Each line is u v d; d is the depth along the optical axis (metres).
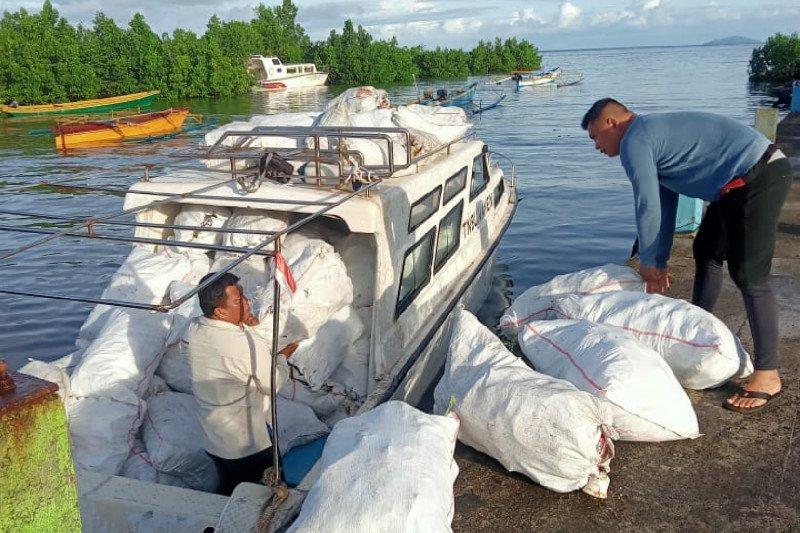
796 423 3.95
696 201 7.93
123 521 3.43
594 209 15.38
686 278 6.68
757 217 3.80
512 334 5.54
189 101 55.38
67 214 15.82
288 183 5.55
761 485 3.48
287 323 4.59
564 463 3.32
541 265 11.64
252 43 75.06
